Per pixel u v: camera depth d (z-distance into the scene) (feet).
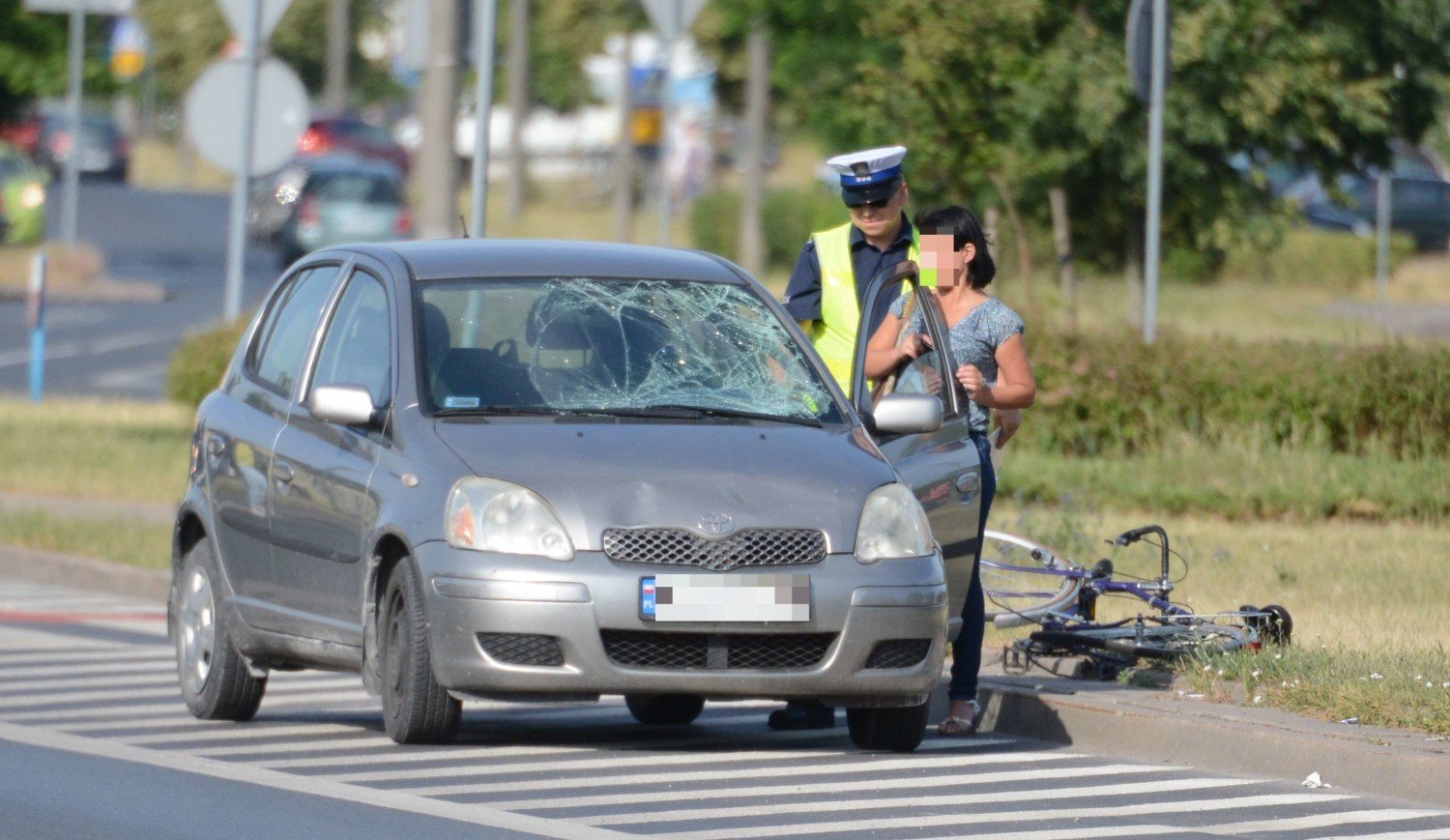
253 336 125.70
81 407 310.86
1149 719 108.17
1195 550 166.81
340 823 91.40
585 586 97.76
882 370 114.73
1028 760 106.93
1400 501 189.88
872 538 101.40
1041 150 251.60
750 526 99.55
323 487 109.81
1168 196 270.87
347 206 547.49
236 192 229.04
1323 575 155.94
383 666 106.01
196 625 122.11
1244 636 120.78
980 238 113.91
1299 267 448.65
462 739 112.27
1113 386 214.48
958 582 110.93
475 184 181.88
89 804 96.02
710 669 98.99
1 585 188.34
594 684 97.81
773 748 110.22
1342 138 274.57
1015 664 125.70
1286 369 211.20
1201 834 89.86
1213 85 253.65
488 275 114.01
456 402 107.04
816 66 309.83
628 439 103.60
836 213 444.14
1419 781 97.60
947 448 111.24
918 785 99.86
